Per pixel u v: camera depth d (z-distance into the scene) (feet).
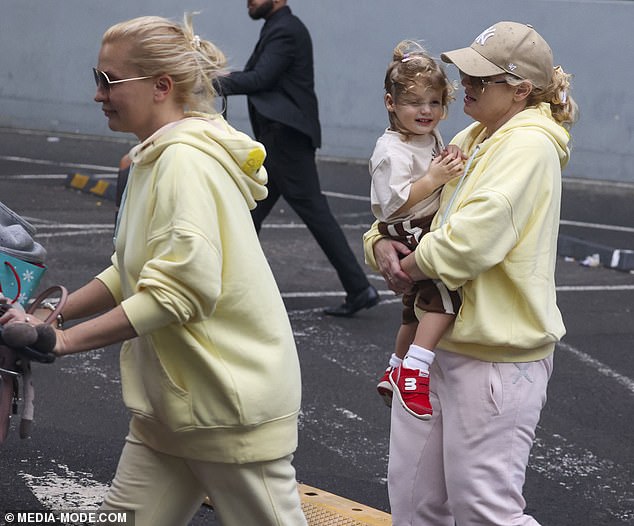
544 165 13.08
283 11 30.35
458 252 12.77
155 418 11.82
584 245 41.78
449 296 13.42
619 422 23.66
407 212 14.47
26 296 12.17
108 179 53.88
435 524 14.38
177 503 12.37
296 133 29.89
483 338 13.11
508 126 13.43
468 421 13.39
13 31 72.59
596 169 59.82
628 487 20.15
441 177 14.10
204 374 11.49
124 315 10.93
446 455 13.64
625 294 36.40
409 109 14.61
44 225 42.75
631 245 44.68
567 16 58.90
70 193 50.90
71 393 23.45
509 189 12.80
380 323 30.73
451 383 13.58
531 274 13.08
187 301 10.99
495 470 13.35
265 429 11.81
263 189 12.09
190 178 11.14
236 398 11.47
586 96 59.41
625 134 59.11
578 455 21.59
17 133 71.36
